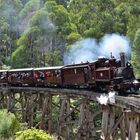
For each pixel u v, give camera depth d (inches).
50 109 1764.3
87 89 1561.3
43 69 1867.6
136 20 3590.1
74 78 1625.2
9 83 2185.0
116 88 1338.6
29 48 3629.4
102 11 3917.3
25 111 1926.7
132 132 1089.4
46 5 3809.1
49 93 1770.4
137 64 2832.2
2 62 3804.1
